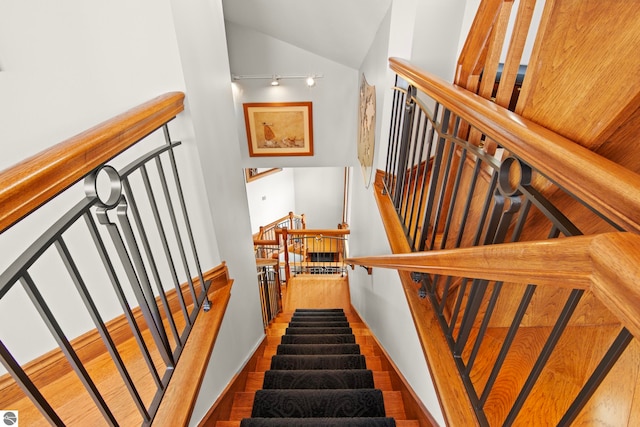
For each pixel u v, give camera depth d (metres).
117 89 1.13
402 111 1.87
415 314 1.29
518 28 0.86
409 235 1.61
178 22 1.08
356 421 1.39
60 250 0.64
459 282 1.28
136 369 1.20
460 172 1.08
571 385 0.92
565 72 0.60
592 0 0.53
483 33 1.13
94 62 1.07
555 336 0.59
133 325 0.88
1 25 0.96
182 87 1.14
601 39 0.53
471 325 1.00
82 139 0.64
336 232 4.24
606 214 0.44
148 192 1.01
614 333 0.88
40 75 1.04
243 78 3.76
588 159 0.47
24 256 0.54
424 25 1.81
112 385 1.15
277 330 3.06
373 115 2.45
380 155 2.26
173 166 1.12
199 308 1.36
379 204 2.13
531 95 0.69
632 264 0.33
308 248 8.47
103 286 1.29
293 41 3.38
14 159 1.09
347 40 2.66
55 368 1.18
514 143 0.64
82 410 1.06
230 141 1.67
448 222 1.17
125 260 0.85
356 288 3.67
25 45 0.99
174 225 1.15
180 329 1.37
